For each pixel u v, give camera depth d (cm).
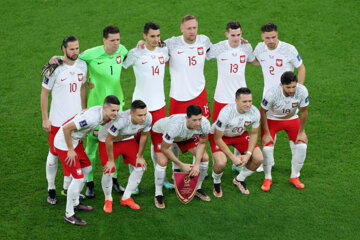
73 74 2722
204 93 3145
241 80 3133
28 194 2917
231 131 2831
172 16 4959
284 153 3366
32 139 3475
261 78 4234
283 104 2853
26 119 3706
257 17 4925
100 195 2952
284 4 5100
